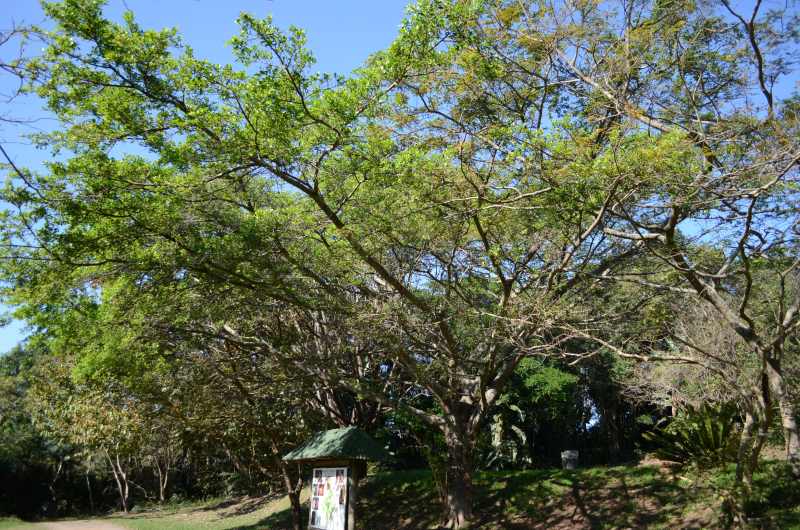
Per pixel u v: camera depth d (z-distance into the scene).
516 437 27.25
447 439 14.67
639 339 13.80
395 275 13.30
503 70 11.91
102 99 9.28
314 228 11.38
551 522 14.16
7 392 36.25
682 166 8.81
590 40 11.54
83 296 10.94
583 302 12.90
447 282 13.26
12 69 6.10
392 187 10.48
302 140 10.34
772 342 10.73
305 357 14.78
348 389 15.70
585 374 25.97
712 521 11.63
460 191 10.80
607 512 13.73
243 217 10.82
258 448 19.14
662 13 11.12
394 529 17.02
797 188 8.88
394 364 19.00
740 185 9.04
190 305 12.90
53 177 9.33
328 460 10.73
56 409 22.95
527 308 11.83
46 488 38.78
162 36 9.35
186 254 10.38
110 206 9.48
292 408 19.28
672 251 10.49
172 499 38.38
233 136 9.63
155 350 13.80
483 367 13.73
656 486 14.22
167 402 16.80
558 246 12.52
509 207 10.29
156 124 9.82
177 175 10.10
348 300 12.61
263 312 14.78
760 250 10.59
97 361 12.41
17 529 26.05
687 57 10.86
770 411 10.91
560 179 9.70
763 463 12.61
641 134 9.06
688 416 13.86
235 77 9.59
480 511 15.80
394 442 28.17
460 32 10.31
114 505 40.41
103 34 8.96
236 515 25.41
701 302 13.83
